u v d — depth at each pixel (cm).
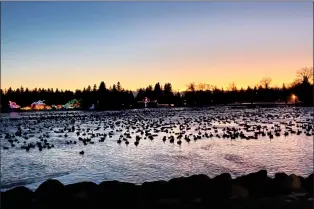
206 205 1173
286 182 1309
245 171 3162
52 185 1233
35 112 17450
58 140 5947
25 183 2842
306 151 4309
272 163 3534
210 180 1264
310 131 6650
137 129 7975
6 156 4266
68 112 16975
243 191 1272
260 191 1296
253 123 8919
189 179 1264
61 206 1173
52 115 14138
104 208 1181
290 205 1157
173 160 3800
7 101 19738
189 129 7531
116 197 1194
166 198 1212
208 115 12656
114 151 4603
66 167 3534
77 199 1173
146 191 1230
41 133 7250
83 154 4381
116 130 7581
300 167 3312
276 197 1242
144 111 16475
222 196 1237
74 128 8088
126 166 3509
